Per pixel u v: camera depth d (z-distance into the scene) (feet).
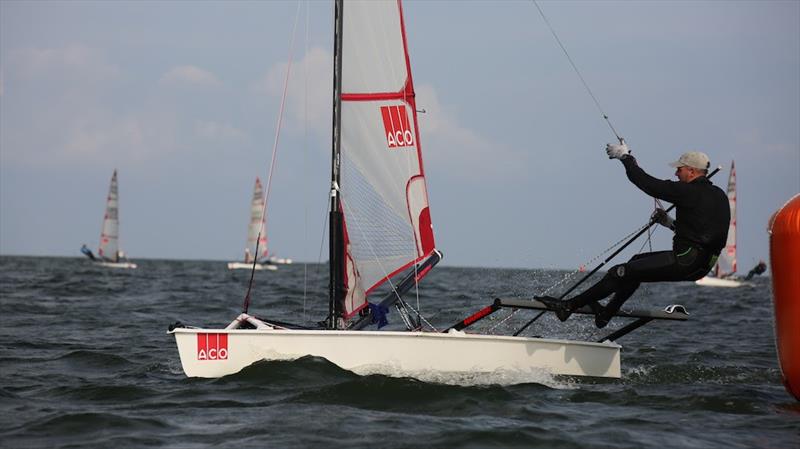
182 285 382.83
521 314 184.44
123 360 124.16
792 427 83.51
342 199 108.78
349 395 92.48
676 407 92.07
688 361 132.26
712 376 115.34
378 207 109.70
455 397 92.22
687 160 96.63
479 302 224.33
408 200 110.22
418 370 101.81
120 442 75.05
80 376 111.34
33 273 522.47
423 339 101.86
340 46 108.78
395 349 101.71
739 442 77.25
